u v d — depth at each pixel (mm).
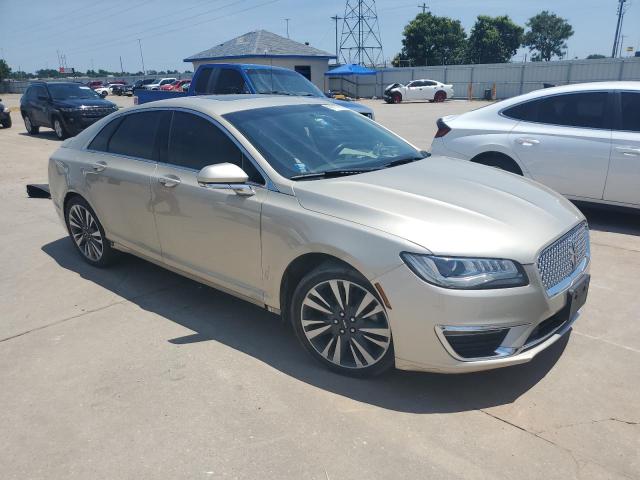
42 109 16141
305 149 3689
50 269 5121
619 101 5695
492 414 2826
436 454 2547
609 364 3262
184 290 4547
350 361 3176
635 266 4809
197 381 3197
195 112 3936
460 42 66375
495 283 2674
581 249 3299
